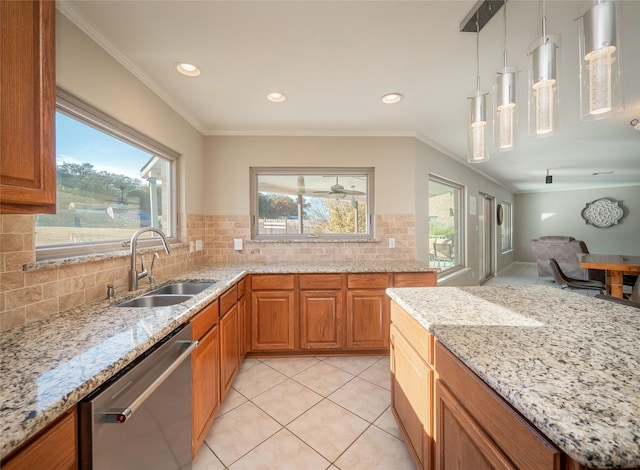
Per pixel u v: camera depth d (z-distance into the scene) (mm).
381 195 2988
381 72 1882
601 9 963
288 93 2158
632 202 6785
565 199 7531
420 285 2447
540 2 1277
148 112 1960
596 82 996
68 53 1339
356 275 2436
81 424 708
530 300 1343
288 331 2414
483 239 5488
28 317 1096
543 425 518
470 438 795
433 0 1281
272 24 1429
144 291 1646
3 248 1020
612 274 3018
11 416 561
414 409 1220
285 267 2510
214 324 1604
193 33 1492
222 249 2900
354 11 1345
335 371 2221
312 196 3051
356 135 2977
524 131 3020
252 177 2977
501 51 1664
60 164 1379
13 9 765
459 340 882
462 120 2691
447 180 3855
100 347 874
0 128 734
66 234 1406
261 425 1607
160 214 2287
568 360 743
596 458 444
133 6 1306
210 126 2791
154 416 995
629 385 622
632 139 3314
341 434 1536
